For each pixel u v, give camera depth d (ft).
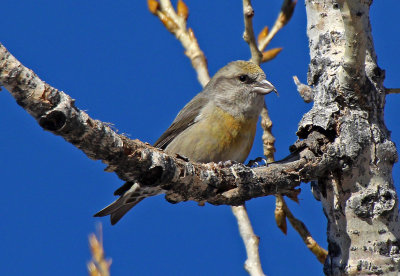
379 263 26.02
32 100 19.80
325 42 29.35
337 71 28.32
